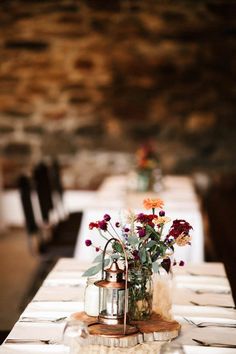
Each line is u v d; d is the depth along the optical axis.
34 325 2.00
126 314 1.87
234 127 7.49
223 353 1.80
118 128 7.55
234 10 7.16
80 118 7.55
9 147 7.63
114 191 5.08
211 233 5.95
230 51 7.32
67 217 5.70
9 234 7.09
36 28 7.28
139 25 7.26
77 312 2.01
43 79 7.48
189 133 7.53
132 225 1.93
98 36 7.31
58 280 2.55
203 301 2.29
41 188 4.85
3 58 7.39
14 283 4.94
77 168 7.62
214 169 7.55
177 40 7.32
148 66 7.40
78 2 7.16
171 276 1.99
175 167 7.57
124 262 1.92
